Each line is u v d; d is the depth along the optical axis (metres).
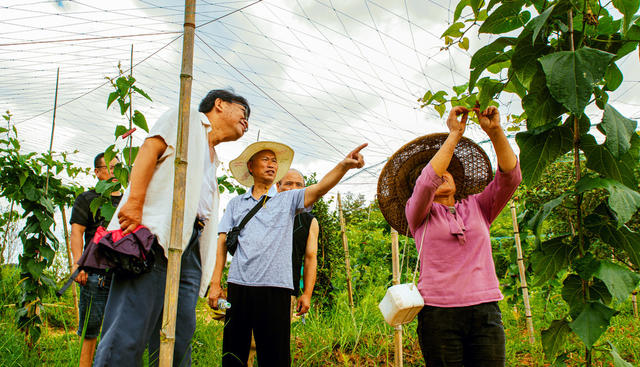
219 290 3.37
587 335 1.80
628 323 5.35
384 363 3.99
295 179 4.03
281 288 2.91
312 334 4.31
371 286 6.06
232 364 2.89
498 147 2.39
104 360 1.83
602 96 1.91
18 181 4.51
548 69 1.62
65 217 5.20
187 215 2.01
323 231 5.50
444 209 2.56
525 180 2.07
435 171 2.38
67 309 5.69
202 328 4.38
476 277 2.37
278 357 2.84
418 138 2.76
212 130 2.46
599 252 2.63
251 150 3.37
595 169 1.92
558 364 1.99
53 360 3.51
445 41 2.56
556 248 2.05
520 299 5.47
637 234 1.84
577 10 1.92
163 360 1.39
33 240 4.37
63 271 6.35
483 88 2.21
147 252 1.87
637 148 1.86
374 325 4.74
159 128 2.00
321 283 5.39
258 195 3.34
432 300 2.38
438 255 2.44
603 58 1.58
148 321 1.93
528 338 4.79
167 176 2.01
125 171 3.21
